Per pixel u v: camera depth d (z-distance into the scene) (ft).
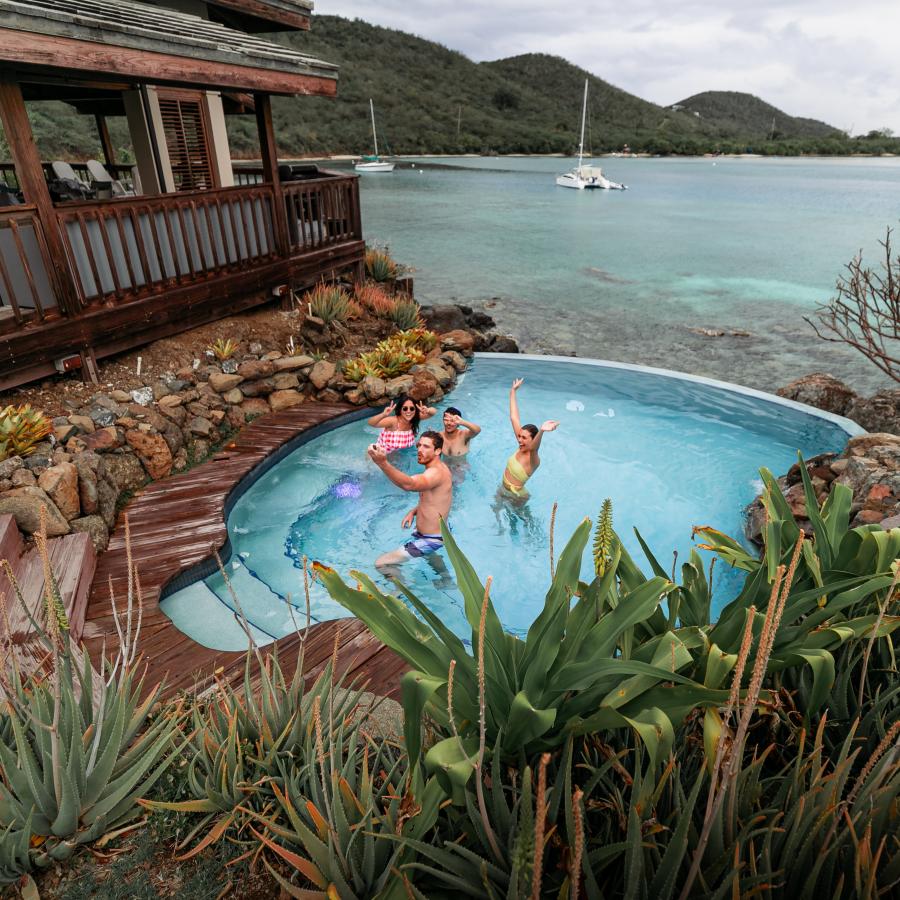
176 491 22.63
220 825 8.73
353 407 30.78
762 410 31.86
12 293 22.38
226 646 15.58
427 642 7.91
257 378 30.60
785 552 9.82
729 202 223.30
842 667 9.03
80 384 25.26
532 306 69.97
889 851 6.82
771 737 8.77
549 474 25.95
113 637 14.98
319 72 34.63
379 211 159.94
